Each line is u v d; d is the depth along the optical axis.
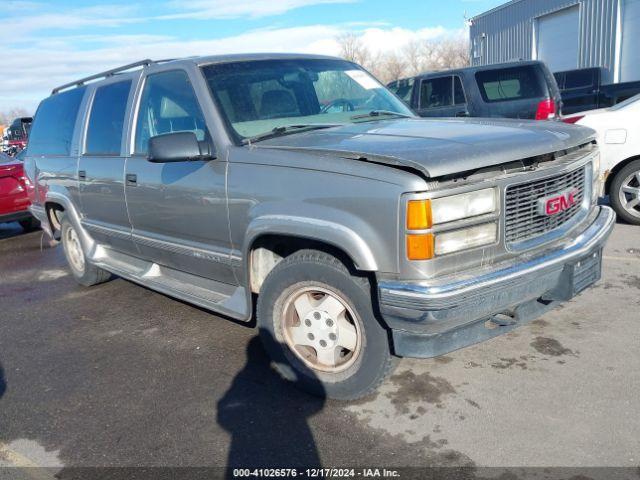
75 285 6.32
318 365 3.47
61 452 3.17
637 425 2.98
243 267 3.60
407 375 3.67
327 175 3.06
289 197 3.23
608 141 6.63
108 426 3.39
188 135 3.64
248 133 3.72
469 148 2.96
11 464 3.10
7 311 5.63
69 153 5.59
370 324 3.14
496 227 2.99
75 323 5.13
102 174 4.88
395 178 2.81
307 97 4.22
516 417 3.13
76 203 5.54
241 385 3.73
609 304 4.50
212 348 4.34
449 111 9.41
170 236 4.31
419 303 2.76
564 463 2.75
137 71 4.66
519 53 24.72
